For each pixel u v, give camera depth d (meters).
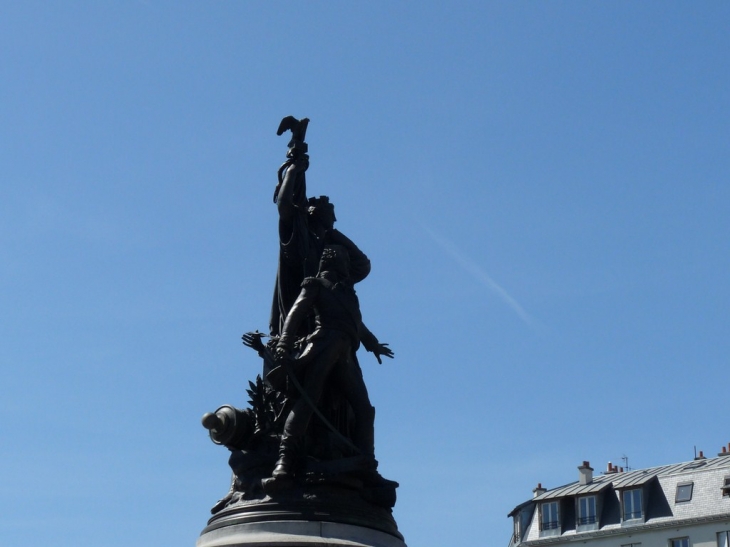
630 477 71.31
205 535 17.84
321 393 18.67
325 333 18.91
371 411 18.95
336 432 18.56
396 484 18.47
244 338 19.53
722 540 65.62
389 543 17.78
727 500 66.50
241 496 18.11
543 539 71.00
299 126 20.62
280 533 17.28
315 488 17.88
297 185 20.20
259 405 18.69
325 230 20.16
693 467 70.19
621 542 68.44
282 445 18.05
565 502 71.56
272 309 20.06
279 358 18.45
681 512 67.44
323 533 17.33
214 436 18.61
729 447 71.12
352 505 17.83
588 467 72.62
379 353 19.73
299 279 19.89
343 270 19.45
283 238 19.98
